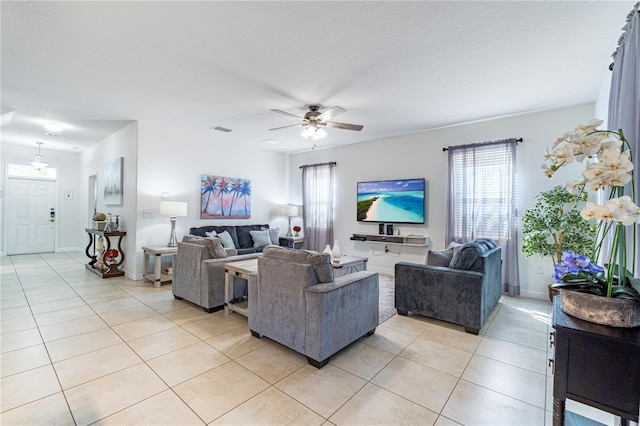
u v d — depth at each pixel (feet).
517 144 13.88
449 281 9.98
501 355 8.20
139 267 15.87
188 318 10.60
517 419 5.72
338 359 7.91
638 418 3.49
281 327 8.25
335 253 13.53
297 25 7.29
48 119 15.38
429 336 9.39
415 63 9.12
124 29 7.48
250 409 5.89
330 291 7.57
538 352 8.37
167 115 14.60
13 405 5.89
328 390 6.54
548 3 6.49
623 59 5.91
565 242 11.48
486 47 8.23
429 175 16.60
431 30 7.46
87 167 23.53
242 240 19.35
